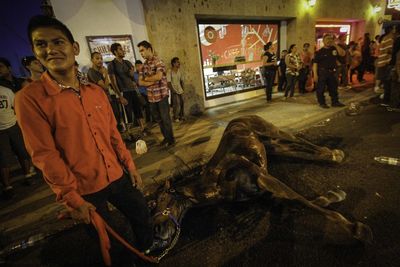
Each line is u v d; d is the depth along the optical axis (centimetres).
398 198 225
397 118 444
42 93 108
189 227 225
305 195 248
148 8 550
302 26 844
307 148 297
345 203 226
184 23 605
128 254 163
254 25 779
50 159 108
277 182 213
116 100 496
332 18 929
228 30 727
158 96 389
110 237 146
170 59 606
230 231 213
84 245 219
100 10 504
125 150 158
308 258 174
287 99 716
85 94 125
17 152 329
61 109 113
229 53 748
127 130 499
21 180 366
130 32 547
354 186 252
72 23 480
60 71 114
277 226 210
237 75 786
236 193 219
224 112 656
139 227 167
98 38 510
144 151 404
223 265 179
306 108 583
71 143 119
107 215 141
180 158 369
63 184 111
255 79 835
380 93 648
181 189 236
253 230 209
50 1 450
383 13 1148
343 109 538
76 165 123
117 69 464
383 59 585
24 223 255
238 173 219
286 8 773
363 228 177
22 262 208
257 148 249
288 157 332
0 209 290
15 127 318
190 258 190
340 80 835
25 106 104
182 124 572
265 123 306
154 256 192
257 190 216
